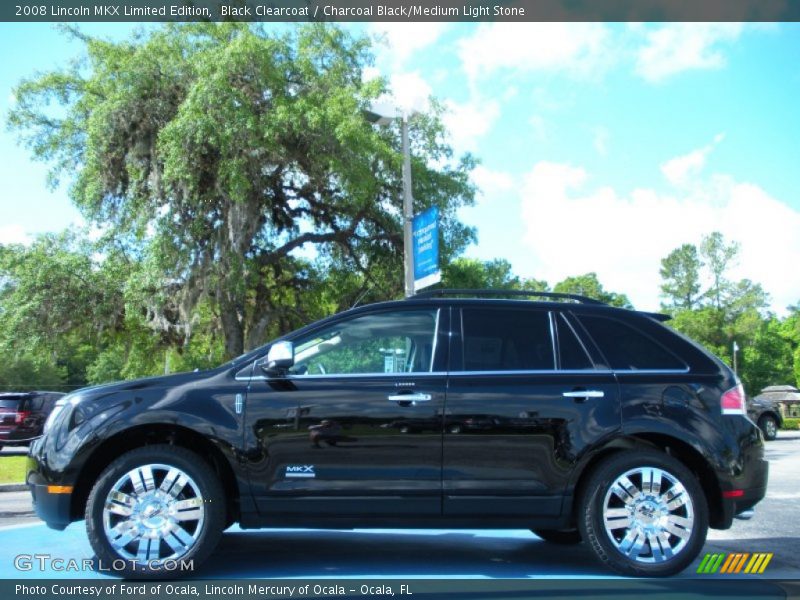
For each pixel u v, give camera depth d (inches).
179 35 820.6
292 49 858.1
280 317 1000.9
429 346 201.3
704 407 195.9
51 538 245.1
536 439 190.7
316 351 200.4
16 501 399.9
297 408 189.9
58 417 193.6
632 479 191.0
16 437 770.2
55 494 185.3
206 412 189.2
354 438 188.5
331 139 796.0
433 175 968.9
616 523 188.9
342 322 204.7
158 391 193.0
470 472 188.7
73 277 875.4
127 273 872.9
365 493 186.9
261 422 188.7
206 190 807.7
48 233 908.0
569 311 208.2
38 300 848.3
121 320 940.0
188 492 185.5
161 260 770.8
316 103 806.5
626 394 195.5
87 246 895.7
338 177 834.2
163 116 813.2
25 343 876.6
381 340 202.7
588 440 191.0
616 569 188.1
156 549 182.2
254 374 195.8
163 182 788.0
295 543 238.4
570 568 203.6
